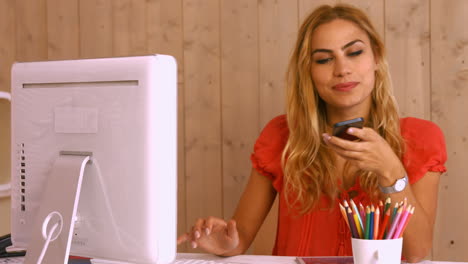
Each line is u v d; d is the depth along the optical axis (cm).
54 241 94
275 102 228
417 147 149
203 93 235
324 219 148
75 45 249
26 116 102
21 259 122
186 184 237
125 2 242
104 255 95
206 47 234
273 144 163
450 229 216
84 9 247
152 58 89
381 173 120
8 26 255
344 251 145
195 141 236
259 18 228
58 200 94
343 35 146
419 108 216
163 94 89
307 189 151
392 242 94
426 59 215
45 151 100
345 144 115
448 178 215
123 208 92
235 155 232
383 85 153
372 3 219
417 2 215
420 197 145
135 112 90
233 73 231
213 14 233
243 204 162
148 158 89
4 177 152
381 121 151
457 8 212
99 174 94
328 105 155
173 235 92
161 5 238
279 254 157
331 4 222
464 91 213
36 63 102
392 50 218
